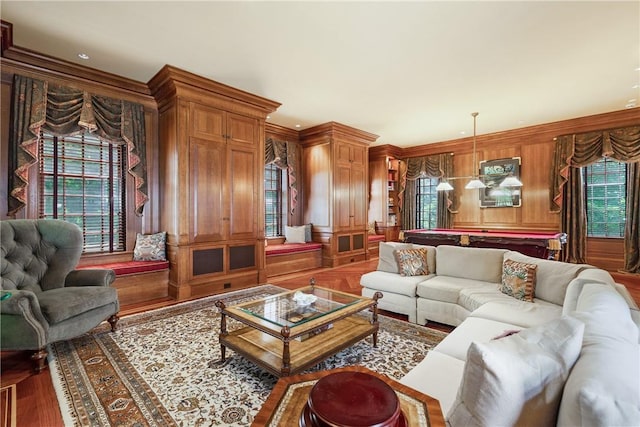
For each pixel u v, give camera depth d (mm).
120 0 2416
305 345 2180
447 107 4906
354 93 4324
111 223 3953
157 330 2904
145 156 4109
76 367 2242
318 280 4926
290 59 3373
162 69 3594
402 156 8180
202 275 4066
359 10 2541
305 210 6453
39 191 3467
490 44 3053
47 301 2334
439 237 5145
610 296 1453
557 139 5785
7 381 2076
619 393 701
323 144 6086
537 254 4312
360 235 6625
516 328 1983
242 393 1945
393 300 3305
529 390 848
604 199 5562
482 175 6754
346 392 928
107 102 3818
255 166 4645
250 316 2209
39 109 3330
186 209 3910
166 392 1951
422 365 1544
